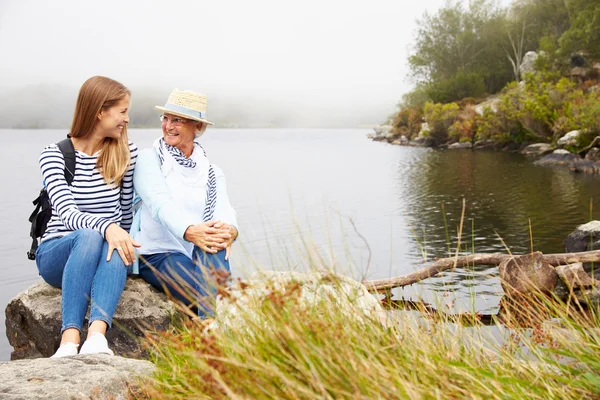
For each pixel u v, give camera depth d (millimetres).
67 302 3057
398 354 2127
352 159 42844
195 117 3738
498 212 14555
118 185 3570
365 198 19938
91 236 3158
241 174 33469
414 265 9305
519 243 10562
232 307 2686
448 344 2371
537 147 34094
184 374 2383
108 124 3385
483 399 1898
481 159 33156
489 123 40562
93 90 3342
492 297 6227
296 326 1980
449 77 63188
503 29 62125
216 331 2275
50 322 3566
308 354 1867
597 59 44094
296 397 1756
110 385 2406
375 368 1854
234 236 3725
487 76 62219
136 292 3666
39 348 3707
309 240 2547
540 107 34125
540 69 46062
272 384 1886
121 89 3416
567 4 51469
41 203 3414
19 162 46375
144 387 2334
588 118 27016
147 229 3760
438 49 64000
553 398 1953
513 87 41844
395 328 2334
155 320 3549
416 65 66125
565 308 2824
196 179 3812
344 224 14117
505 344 2621
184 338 2701
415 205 17188
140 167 3719
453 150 44562
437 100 60344
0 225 17188
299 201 20516
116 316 3525
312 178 29344
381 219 15055
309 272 2604
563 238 10742
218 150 65938
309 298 2551
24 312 3699
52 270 3355
